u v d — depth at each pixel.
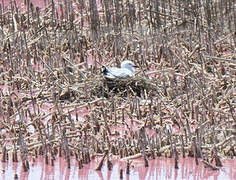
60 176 16.09
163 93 20.78
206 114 18.83
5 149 16.98
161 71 21.80
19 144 17.17
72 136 17.55
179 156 16.98
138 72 21.98
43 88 21.19
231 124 18.34
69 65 22.89
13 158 16.91
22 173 16.31
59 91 20.80
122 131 18.48
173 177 15.94
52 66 23.31
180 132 18.19
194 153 16.61
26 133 18.09
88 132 17.86
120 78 20.91
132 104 19.77
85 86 20.47
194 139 16.72
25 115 19.55
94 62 23.48
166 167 16.44
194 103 19.55
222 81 21.16
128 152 17.00
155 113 19.31
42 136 17.14
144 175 16.05
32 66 23.52
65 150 16.77
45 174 16.22
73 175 16.14
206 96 19.64
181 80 21.53
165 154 16.94
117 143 17.41
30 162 16.89
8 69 23.22
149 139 17.06
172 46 24.58
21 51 24.88
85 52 25.11
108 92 20.62
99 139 17.64
